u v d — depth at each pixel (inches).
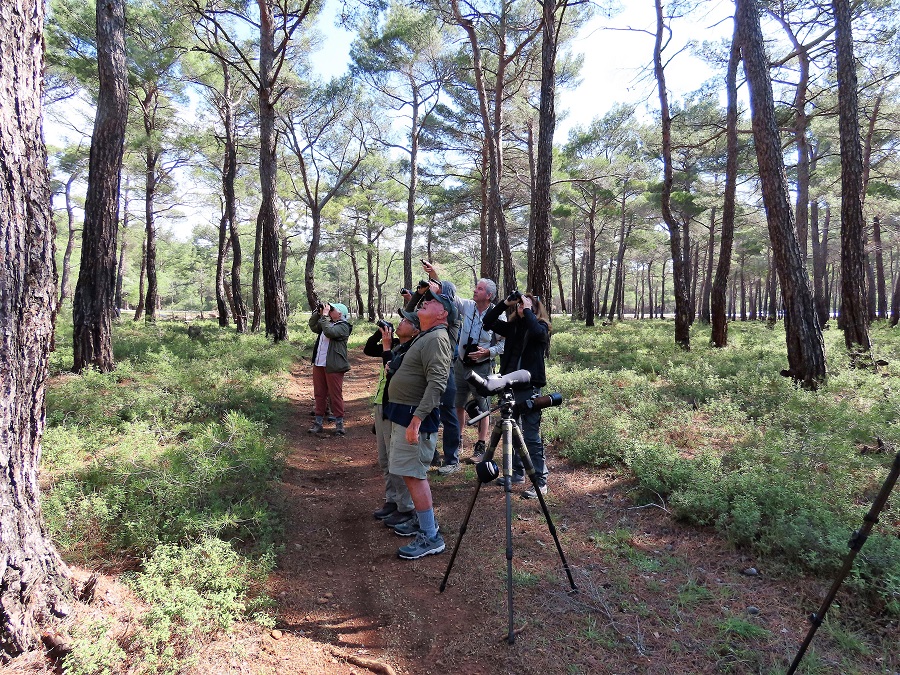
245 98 813.2
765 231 1128.2
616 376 377.7
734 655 101.7
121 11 328.5
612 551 144.0
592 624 113.0
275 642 110.3
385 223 1227.9
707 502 154.1
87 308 317.4
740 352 472.1
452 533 160.9
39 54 93.7
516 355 188.7
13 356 88.8
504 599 124.0
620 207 1131.3
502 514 171.0
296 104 813.2
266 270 602.5
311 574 139.4
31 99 91.1
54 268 97.1
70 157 833.5
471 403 127.9
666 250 1667.1
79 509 136.7
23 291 89.5
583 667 101.2
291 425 283.1
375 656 108.2
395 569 142.1
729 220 551.8
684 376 360.8
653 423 254.1
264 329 798.5
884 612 112.1
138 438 195.2
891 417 241.3
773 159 311.4
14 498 90.2
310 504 183.0
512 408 123.6
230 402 272.7
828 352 399.9
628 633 110.1
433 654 108.4
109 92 319.6
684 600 119.3
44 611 94.1
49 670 88.4
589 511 171.9
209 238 1357.0
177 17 593.9
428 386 142.9
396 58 797.9
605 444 217.6
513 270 616.1
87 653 86.6
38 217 91.7
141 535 131.3
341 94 787.4
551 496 184.9
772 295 1212.5
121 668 92.0
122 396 256.5
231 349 474.6
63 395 244.8
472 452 237.5
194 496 151.9
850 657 100.3
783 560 132.6
